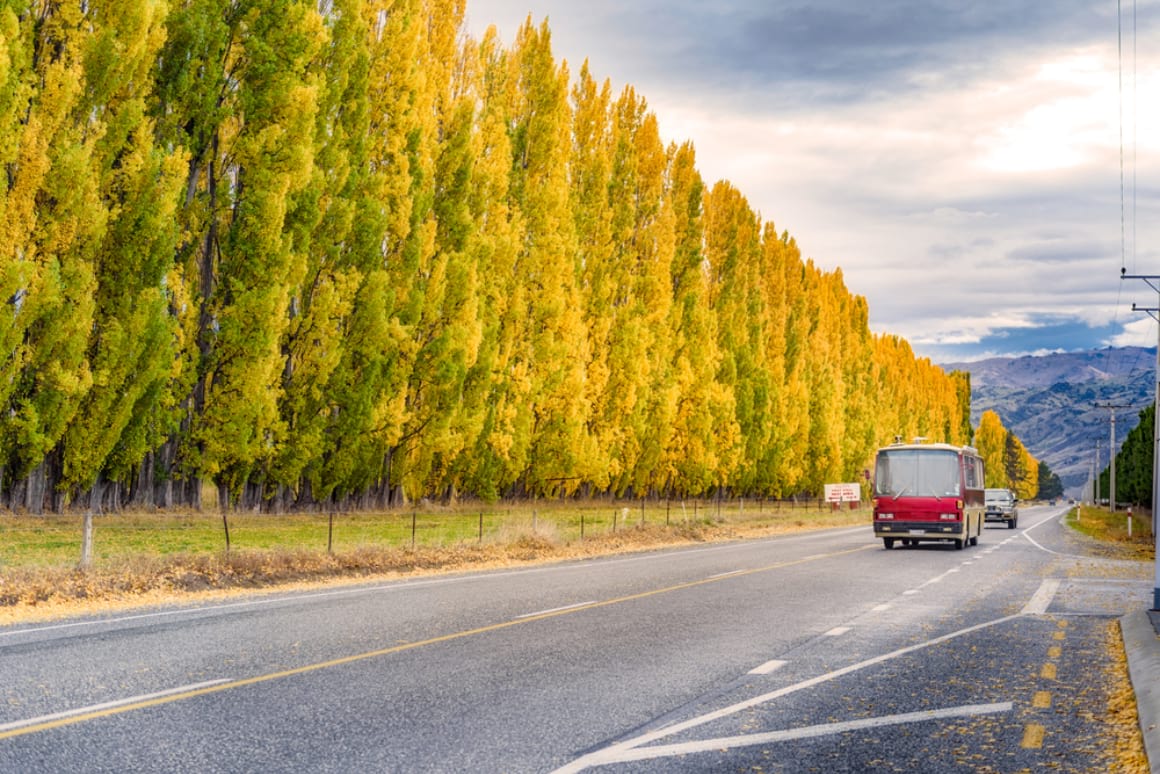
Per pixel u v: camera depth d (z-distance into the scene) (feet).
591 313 169.37
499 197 140.26
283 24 105.60
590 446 156.46
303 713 24.44
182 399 103.50
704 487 199.62
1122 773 20.40
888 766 20.76
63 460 93.61
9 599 44.42
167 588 51.26
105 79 89.04
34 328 86.28
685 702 26.71
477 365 134.21
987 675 31.78
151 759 20.10
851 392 313.73
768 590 57.57
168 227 93.66
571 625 41.09
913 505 103.30
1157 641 36.86
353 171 116.26
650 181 184.24
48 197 85.66
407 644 35.22
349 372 115.03
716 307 224.12
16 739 21.36
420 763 20.17
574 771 19.80
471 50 141.49
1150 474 246.27
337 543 81.97
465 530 104.27
